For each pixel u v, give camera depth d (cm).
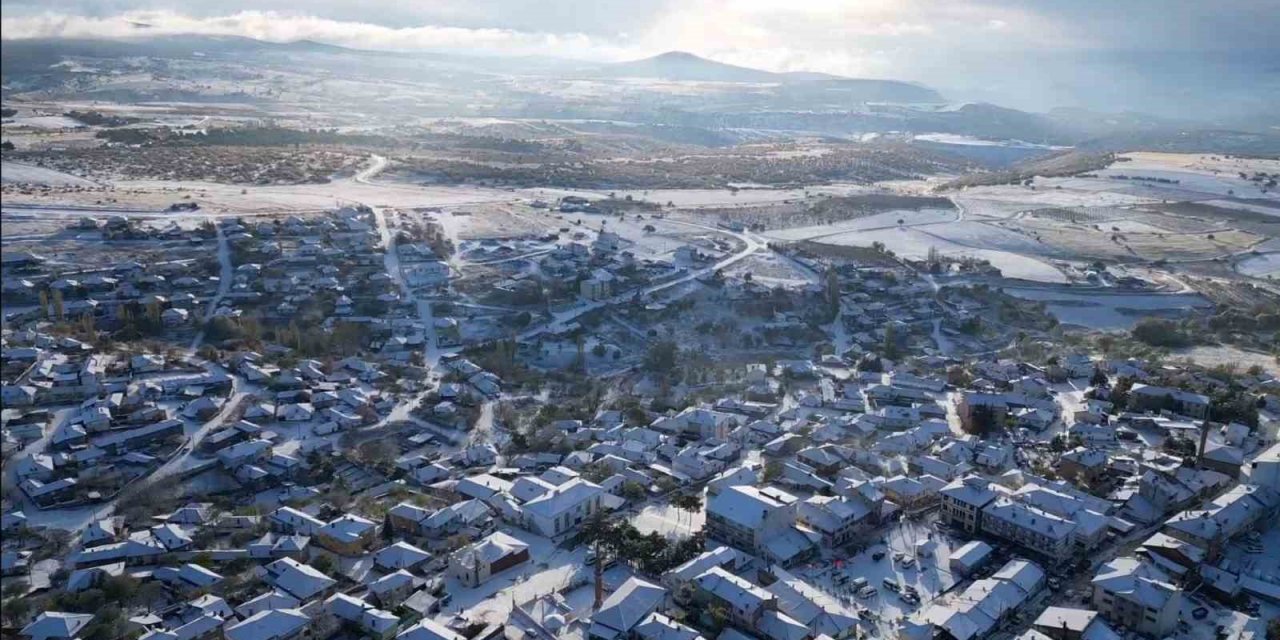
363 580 18925
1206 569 18650
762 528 19788
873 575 19025
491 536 19862
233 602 18025
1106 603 17350
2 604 17600
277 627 16412
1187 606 17725
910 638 16350
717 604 17275
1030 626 17038
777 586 17800
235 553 19825
